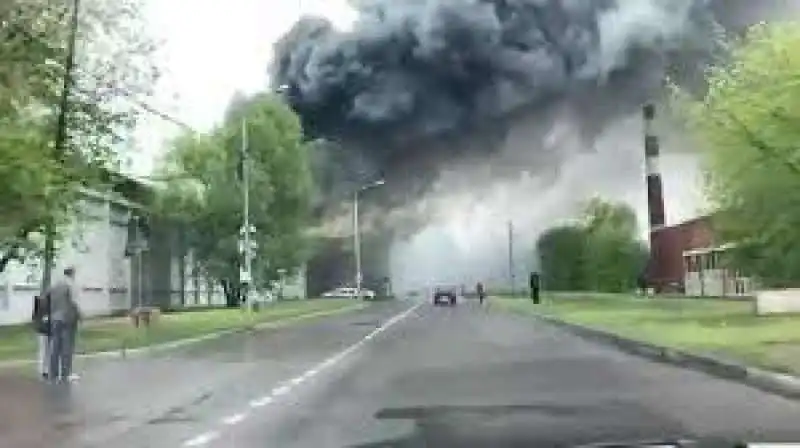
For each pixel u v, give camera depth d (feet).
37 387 59.67
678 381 57.00
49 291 63.00
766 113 120.57
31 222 105.09
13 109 97.71
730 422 39.47
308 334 125.39
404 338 110.63
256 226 225.35
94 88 115.03
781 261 134.41
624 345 90.38
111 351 91.50
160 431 39.88
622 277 332.60
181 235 229.66
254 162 226.99
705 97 127.75
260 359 82.79
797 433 35.60
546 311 180.86
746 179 126.41
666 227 292.61
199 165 220.84
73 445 36.29
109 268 205.26
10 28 95.96
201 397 53.26
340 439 36.37
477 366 69.56
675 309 158.51
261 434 38.42
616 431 36.94
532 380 58.49
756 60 122.42
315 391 55.26
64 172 106.22
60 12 102.17
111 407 48.73
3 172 96.37
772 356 65.67
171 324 144.87
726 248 141.28
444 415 42.47
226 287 233.96
